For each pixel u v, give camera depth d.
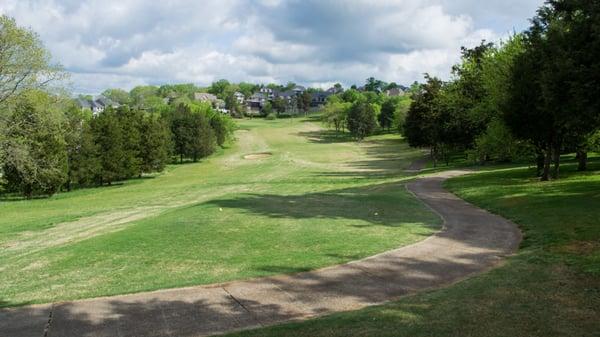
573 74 17.70
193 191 39.03
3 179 43.78
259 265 10.73
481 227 14.59
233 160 78.94
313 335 6.59
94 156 53.00
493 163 47.56
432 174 39.53
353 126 114.38
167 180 56.44
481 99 40.38
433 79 53.81
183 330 7.32
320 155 79.88
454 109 44.38
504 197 20.62
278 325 7.17
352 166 62.06
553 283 8.30
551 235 12.34
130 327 7.50
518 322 6.65
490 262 10.48
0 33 34.31
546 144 26.33
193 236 14.16
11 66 35.06
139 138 61.06
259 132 130.38
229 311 8.05
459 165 48.12
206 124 81.75
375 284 9.21
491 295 7.86
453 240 12.77
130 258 11.88
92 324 7.66
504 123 27.89
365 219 16.55
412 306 7.59
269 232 14.46
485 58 39.75
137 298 8.83
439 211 18.39
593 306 7.12
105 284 9.81
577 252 10.28
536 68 24.25
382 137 115.06
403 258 11.00
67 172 47.50
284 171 57.34
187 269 10.69
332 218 16.88
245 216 17.66
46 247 16.19
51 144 43.91
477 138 39.28
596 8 17.17
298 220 16.55
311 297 8.60
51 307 8.52
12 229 23.23
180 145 78.81
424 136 54.72
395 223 15.62
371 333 6.51
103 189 50.34
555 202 17.53
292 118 181.75
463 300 7.70
